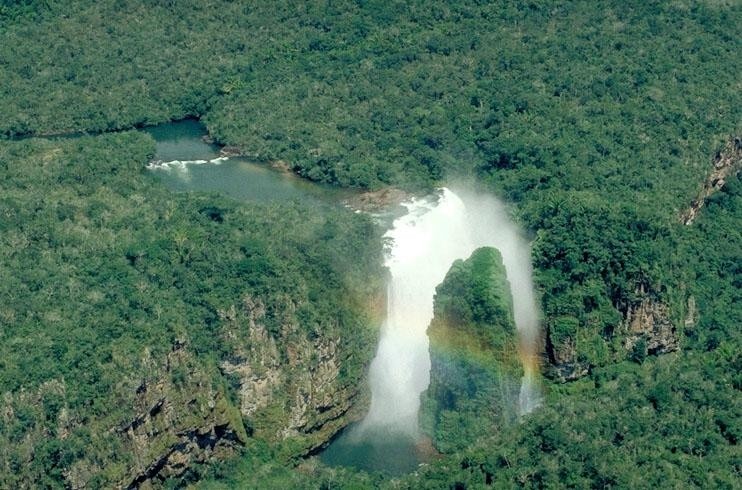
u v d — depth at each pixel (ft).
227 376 547.49
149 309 545.85
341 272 595.47
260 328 556.92
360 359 585.22
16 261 581.12
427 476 521.24
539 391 592.19
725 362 570.46
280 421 556.92
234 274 570.46
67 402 492.95
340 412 576.20
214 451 542.98
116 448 498.28
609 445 511.40
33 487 479.00
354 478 542.16
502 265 593.42
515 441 526.98
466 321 569.23
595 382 594.24
